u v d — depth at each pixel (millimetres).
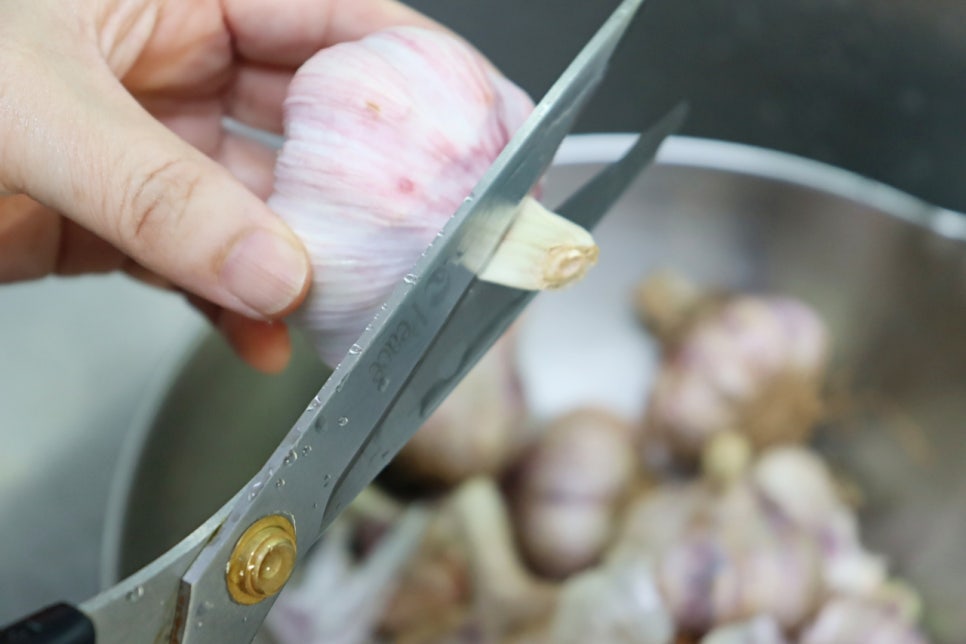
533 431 409
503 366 387
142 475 329
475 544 387
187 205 263
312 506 249
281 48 333
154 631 234
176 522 341
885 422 406
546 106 258
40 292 414
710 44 413
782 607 378
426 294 254
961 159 411
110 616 227
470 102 277
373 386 252
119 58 312
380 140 271
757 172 388
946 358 390
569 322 431
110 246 355
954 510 390
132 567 322
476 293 269
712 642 374
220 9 325
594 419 405
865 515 406
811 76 413
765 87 420
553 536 388
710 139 439
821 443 417
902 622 381
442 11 421
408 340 255
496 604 383
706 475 406
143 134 269
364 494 396
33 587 365
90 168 267
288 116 278
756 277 412
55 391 396
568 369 434
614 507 396
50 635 219
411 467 389
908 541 396
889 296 395
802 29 405
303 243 273
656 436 412
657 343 431
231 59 339
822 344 402
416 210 271
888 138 418
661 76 423
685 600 377
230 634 243
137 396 398
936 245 375
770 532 387
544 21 417
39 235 346
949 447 393
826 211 389
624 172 292
